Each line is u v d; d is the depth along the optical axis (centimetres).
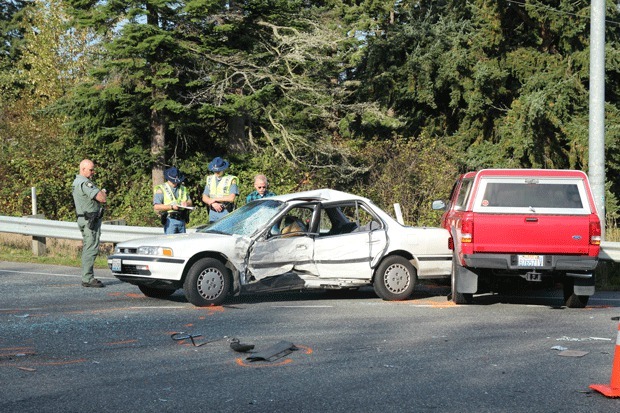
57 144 2719
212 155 2725
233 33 2548
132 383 659
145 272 1074
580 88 2855
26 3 5616
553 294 1301
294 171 2652
